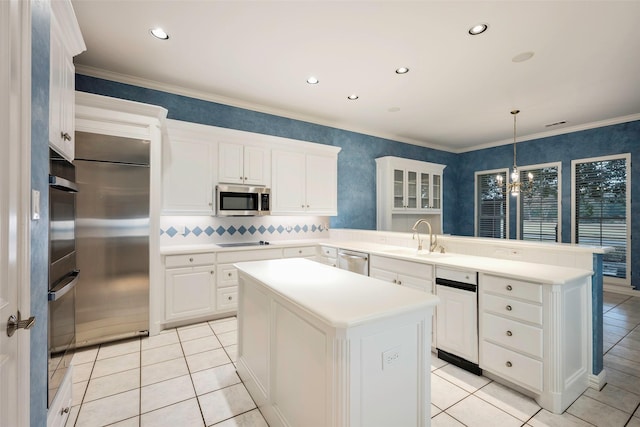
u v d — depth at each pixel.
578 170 5.07
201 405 1.91
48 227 1.32
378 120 4.75
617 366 2.42
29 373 1.06
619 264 4.64
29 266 1.03
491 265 2.33
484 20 2.30
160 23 2.36
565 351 1.91
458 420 1.78
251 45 2.66
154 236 2.92
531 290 1.94
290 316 1.53
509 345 2.05
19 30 0.96
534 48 2.69
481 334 2.22
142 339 2.86
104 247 2.67
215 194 3.50
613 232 4.70
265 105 4.10
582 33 2.46
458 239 3.00
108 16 2.27
